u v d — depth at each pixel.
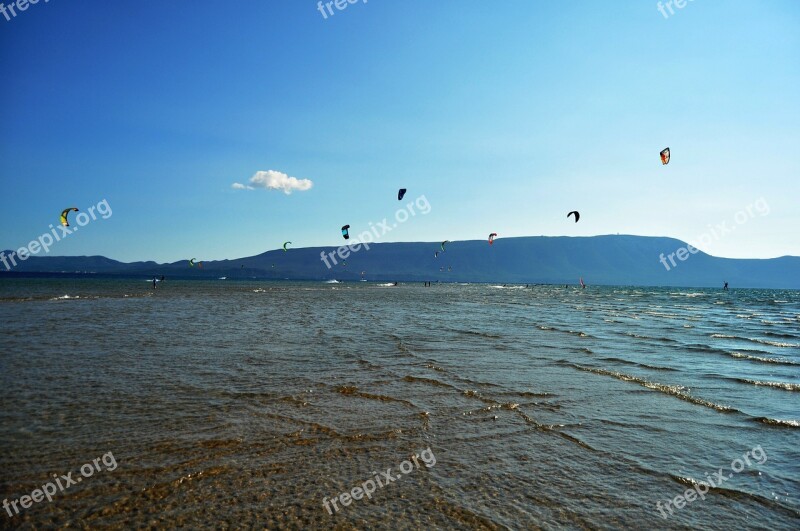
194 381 10.71
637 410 9.27
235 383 10.59
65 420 7.75
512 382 11.40
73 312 28.84
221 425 7.67
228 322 24.47
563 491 5.73
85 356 13.70
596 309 44.44
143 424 7.62
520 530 4.79
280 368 12.43
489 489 5.71
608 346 17.97
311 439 7.20
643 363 14.34
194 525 4.69
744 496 5.72
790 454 7.12
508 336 20.56
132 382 10.52
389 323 25.86
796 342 20.55
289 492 5.46
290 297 57.44
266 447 6.81
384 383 10.96
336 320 27.03
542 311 39.69
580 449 7.16
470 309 40.59
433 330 22.52
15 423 7.55
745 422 8.64
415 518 4.95
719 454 7.07
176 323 23.42
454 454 6.80
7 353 14.03
